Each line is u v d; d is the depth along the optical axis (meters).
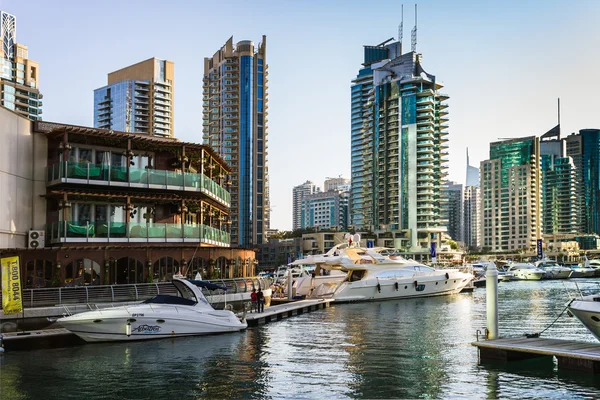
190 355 26.17
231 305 38.31
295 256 183.00
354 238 59.91
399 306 50.75
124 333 29.52
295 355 26.20
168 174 44.34
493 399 18.80
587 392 19.34
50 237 39.59
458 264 170.25
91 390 20.08
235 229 198.88
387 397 19.16
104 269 37.38
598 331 26.50
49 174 40.84
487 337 26.50
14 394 19.59
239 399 18.97
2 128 36.88
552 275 116.69
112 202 43.16
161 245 42.81
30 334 28.41
